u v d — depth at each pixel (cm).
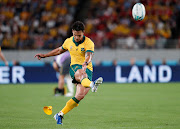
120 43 7156
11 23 8162
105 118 2670
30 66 6531
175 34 8512
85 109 3238
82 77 2180
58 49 2400
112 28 8450
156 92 5034
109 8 8825
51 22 8381
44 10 8606
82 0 8950
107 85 6219
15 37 7850
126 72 6675
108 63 6994
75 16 8688
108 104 3647
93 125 2333
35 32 8100
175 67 6725
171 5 8944
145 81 6694
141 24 8500
